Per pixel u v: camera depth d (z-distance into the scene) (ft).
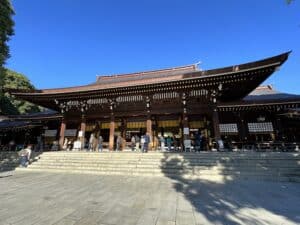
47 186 30.60
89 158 49.42
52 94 64.28
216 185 30.86
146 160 44.50
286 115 57.26
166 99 60.54
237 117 60.08
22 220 17.28
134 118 71.56
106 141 73.31
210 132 63.10
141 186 30.27
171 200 23.04
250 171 36.37
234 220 17.37
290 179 33.27
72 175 40.47
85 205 21.30
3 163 53.72
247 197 24.40
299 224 16.57
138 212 19.19
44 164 48.80
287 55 40.65
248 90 58.85
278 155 39.58
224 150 51.06
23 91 64.03
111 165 44.01
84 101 67.21
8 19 51.47
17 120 85.87
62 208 20.39
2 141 91.04
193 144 63.62
